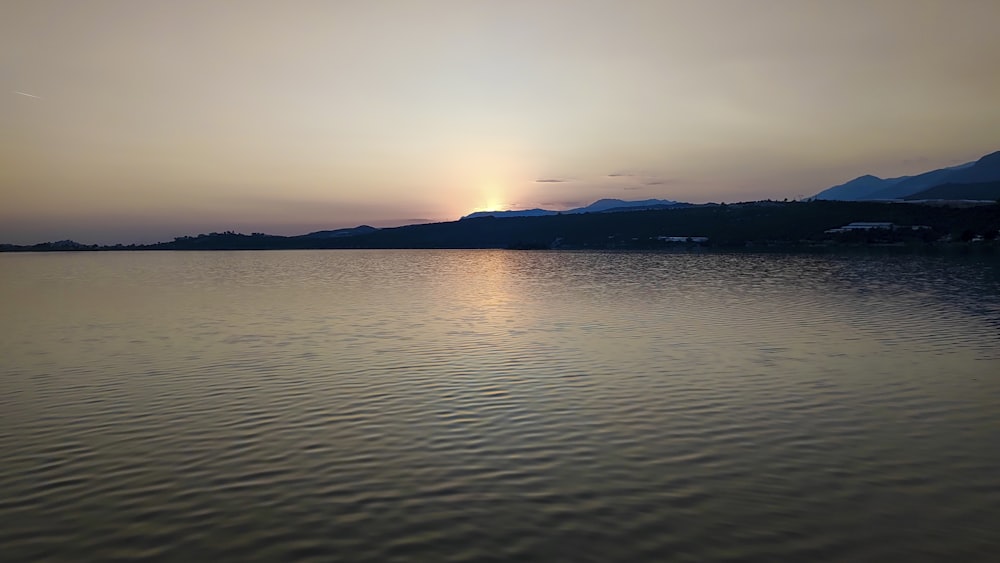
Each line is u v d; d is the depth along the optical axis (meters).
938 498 14.10
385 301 60.47
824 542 12.15
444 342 35.44
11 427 20.00
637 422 19.89
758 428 19.25
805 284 72.88
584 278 89.38
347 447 17.75
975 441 17.95
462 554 11.80
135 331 41.44
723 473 15.65
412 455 17.06
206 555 11.88
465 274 105.69
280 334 39.31
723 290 66.94
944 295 59.00
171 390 24.66
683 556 11.66
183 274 116.25
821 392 23.48
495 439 18.31
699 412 20.97
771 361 29.23
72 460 16.98
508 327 41.41
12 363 30.44
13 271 133.50
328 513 13.57
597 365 28.55
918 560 11.47
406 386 24.88
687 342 34.69
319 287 79.69
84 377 27.16
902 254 135.12
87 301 63.09
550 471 15.84
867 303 53.25
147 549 12.13
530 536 12.45
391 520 13.20
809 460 16.50
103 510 13.86
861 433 18.70
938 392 23.39
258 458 16.95
